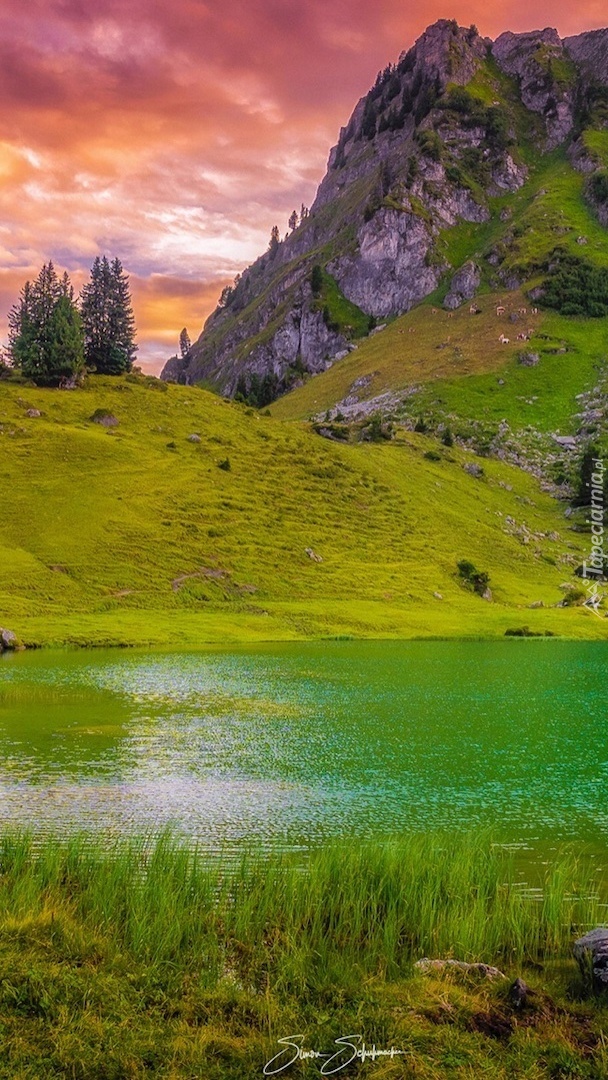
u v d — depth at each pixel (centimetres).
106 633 9244
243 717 5147
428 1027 1509
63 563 11325
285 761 3975
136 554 12038
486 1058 1420
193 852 2528
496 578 14462
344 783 3578
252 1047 1430
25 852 2211
